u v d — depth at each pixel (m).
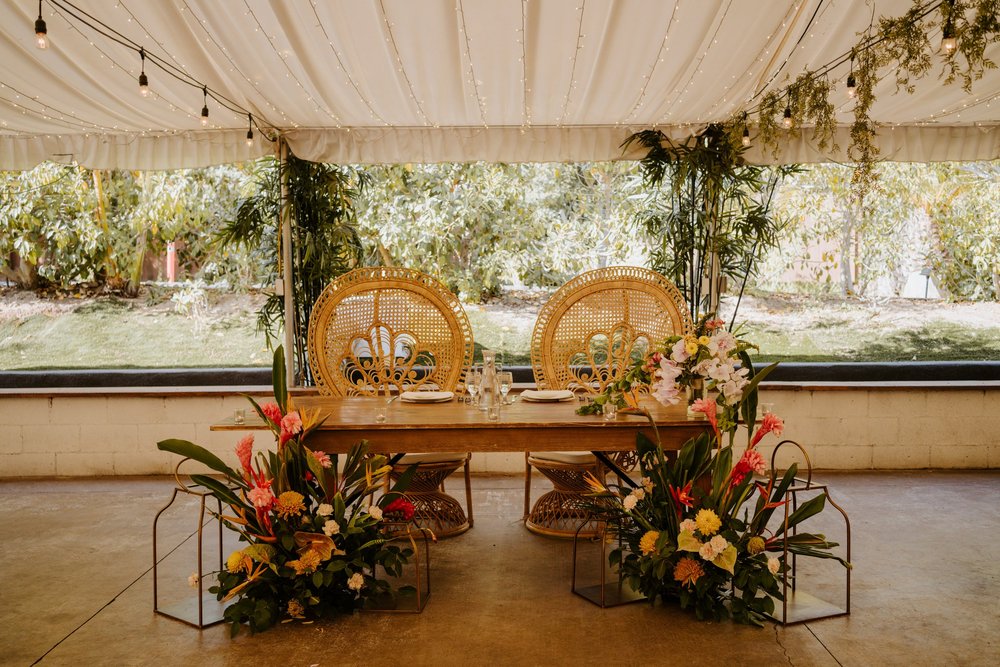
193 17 3.75
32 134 5.66
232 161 5.70
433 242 7.42
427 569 3.67
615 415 3.73
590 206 7.62
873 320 7.95
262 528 3.41
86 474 6.09
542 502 4.74
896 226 7.72
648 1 3.63
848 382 6.26
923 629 3.29
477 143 5.64
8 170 5.71
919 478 5.89
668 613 3.46
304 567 3.33
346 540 3.48
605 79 4.62
